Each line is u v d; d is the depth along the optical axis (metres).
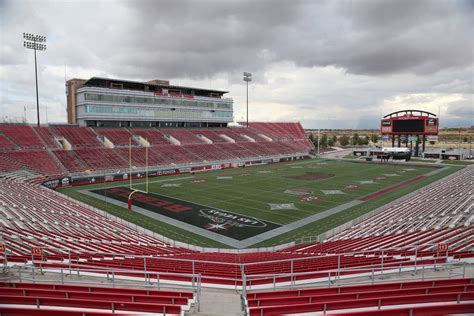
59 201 35.94
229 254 21.12
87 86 71.38
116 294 9.41
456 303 8.72
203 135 86.44
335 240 25.61
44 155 56.62
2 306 8.76
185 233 30.00
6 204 28.67
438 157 93.94
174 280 12.41
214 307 9.38
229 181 55.19
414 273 12.21
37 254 13.87
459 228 22.25
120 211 36.72
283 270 14.13
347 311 8.46
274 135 106.62
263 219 34.09
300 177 59.69
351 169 70.69
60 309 8.64
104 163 59.53
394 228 26.92
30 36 62.03
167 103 81.56
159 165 64.25
